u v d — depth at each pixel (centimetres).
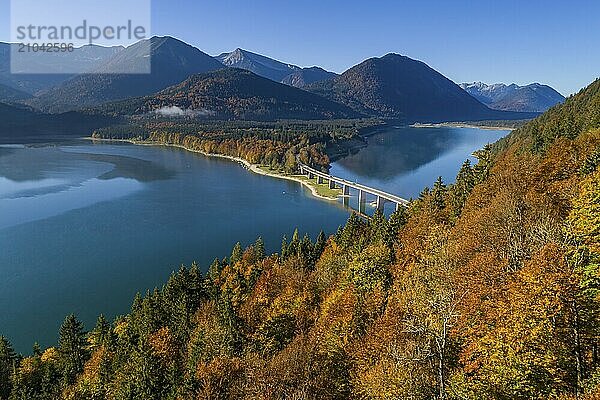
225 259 12538
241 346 6762
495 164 11575
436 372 3984
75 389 7162
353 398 4700
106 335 8506
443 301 4262
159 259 13725
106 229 16175
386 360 4409
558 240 4550
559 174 7856
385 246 8412
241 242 15512
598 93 14638
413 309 4828
